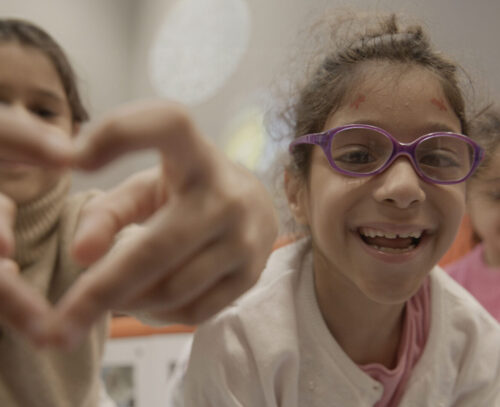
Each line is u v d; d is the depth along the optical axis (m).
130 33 1.78
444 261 0.69
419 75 0.34
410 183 0.30
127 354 0.65
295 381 0.36
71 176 0.41
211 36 1.48
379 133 0.32
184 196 0.15
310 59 0.44
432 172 0.32
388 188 0.31
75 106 0.43
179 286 0.15
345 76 0.36
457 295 0.40
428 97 0.33
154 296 0.15
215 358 0.35
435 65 0.36
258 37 1.32
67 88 0.41
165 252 0.14
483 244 0.65
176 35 1.60
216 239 0.15
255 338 0.35
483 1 0.78
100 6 1.69
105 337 0.43
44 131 0.11
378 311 0.37
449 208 0.33
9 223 0.14
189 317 0.17
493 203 0.56
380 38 0.38
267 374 0.35
